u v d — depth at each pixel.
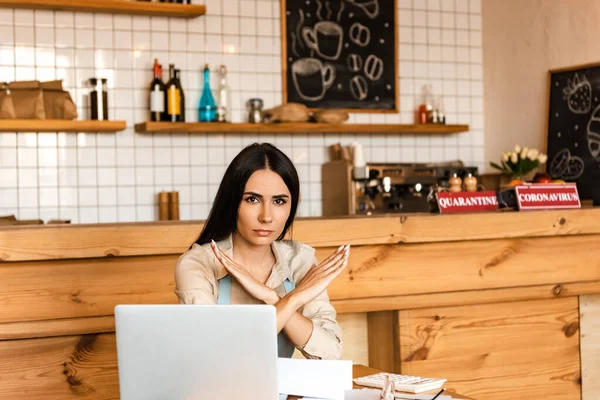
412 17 5.27
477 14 5.43
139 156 4.62
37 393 2.25
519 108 5.04
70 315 2.26
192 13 4.56
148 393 1.35
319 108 5.03
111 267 2.31
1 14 4.38
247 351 1.30
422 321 2.67
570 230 2.87
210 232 1.86
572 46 4.55
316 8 5.02
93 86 4.42
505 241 2.79
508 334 2.80
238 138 4.83
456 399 1.60
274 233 1.77
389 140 5.21
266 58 4.90
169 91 4.51
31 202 4.41
